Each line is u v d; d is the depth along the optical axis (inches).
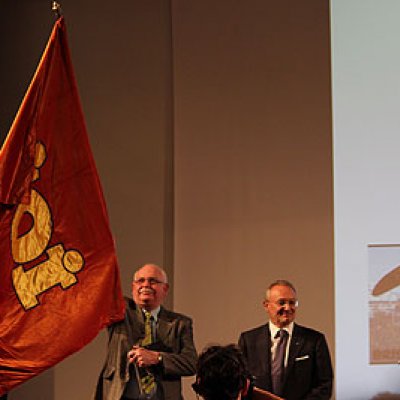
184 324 257.3
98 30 357.1
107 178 351.6
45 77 209.9
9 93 357.4
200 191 346.6
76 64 355.6
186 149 348.5
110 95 354.9
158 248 348.2
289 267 340.8
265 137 346.0
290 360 273.3
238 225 343.9
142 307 256.4
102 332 344.8
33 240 205.2
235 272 342.6
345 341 334.6
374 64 342.0
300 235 341.4
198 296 342.3
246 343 278.8
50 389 343.9
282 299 275.7
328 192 341.1
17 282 202.4
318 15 346.0
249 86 347.9
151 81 354.3
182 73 350.3
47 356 201.8
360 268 337.4
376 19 343.0
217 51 349.7
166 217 349.1
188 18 351.3
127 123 353.4
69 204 209.9
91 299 207.8
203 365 145.4
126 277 347.6
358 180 340.2
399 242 337.4
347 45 343.3
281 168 344.5
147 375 245.3
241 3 349.4
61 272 206.7
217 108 348.5
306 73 345.7
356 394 332.8
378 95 341.4
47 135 209.5
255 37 348.5
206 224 345.1
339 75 343.0
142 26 356.2
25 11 358.9
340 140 341.4
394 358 334.3
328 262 338.6
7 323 200.1
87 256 209.8
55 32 212.7
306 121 344.8
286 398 271.1
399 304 335.6
